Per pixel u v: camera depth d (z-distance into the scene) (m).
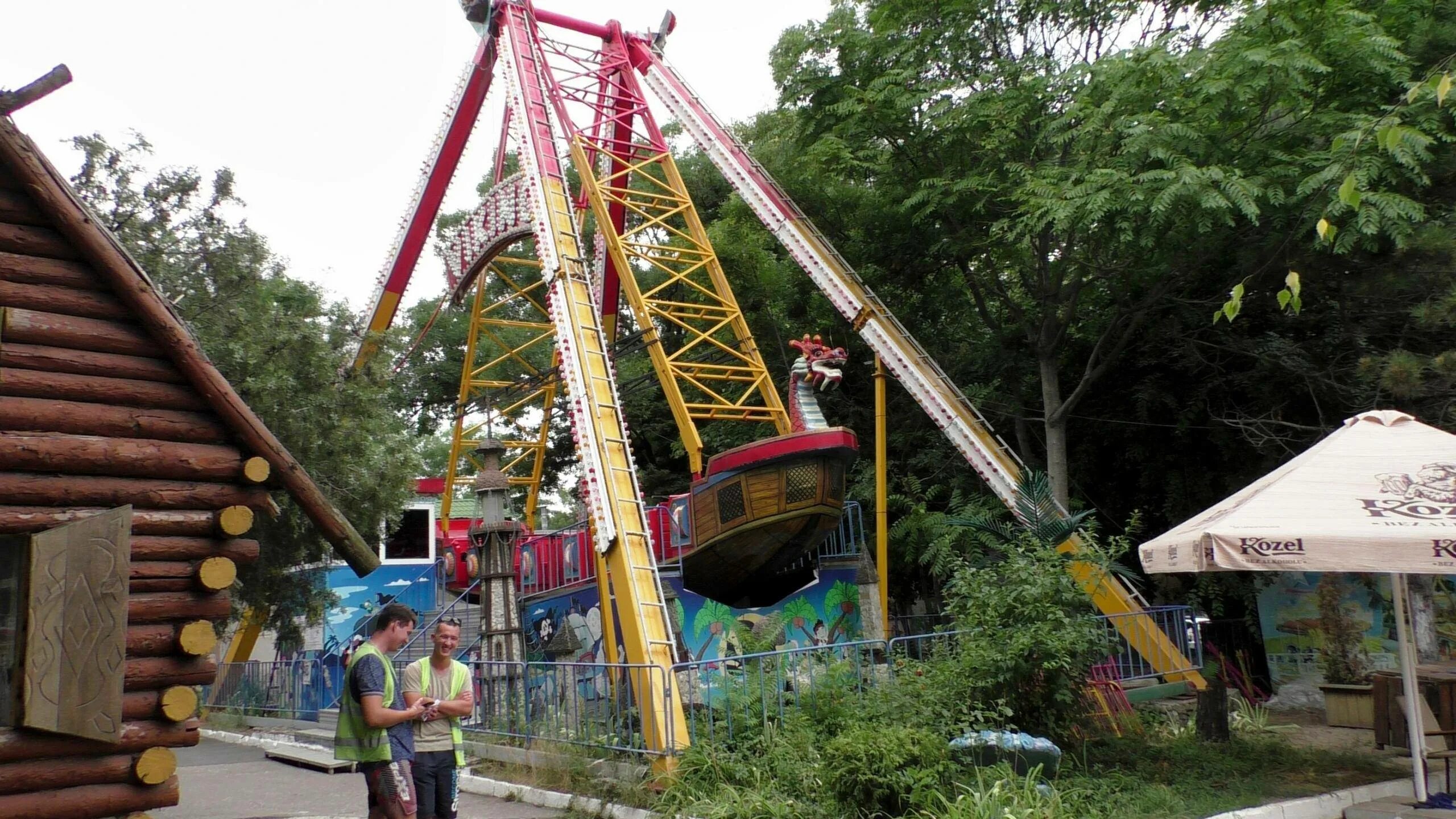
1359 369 13.58
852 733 8.86
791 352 25.14
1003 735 9.48
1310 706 15.73
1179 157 14.66
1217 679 12.01
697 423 30.38
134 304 6.04
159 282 17.77
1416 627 14.32
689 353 31.17
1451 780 10.02
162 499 6.09
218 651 30.30
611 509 13.05
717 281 22.44
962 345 23.67
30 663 5.36
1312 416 17.83
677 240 29.36
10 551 5.64
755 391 25.25
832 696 10.80
